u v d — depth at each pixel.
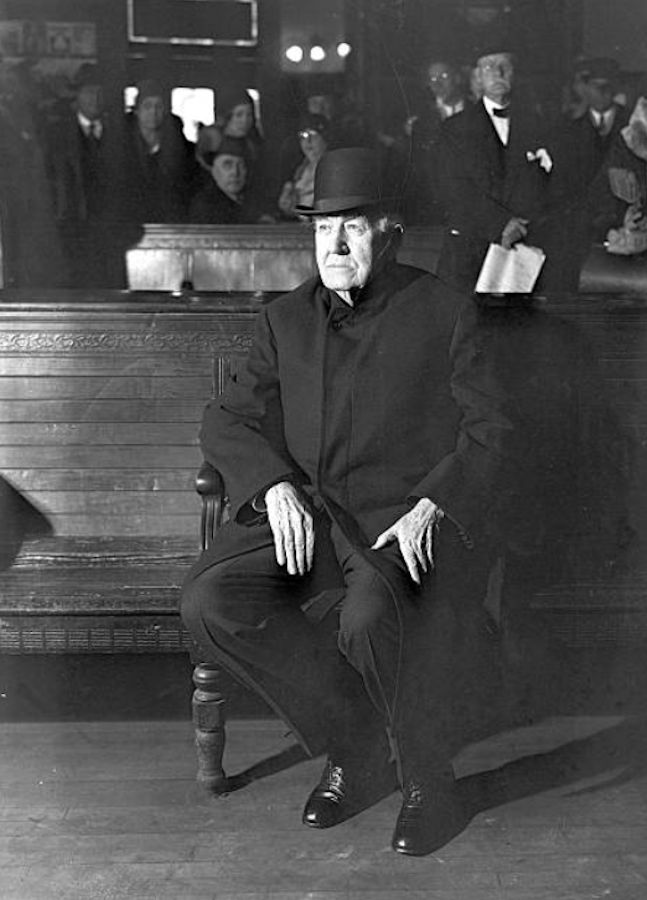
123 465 2.91
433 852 2.07
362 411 2.36
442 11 3.49
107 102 4.05
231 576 2.23
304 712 2.24
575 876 1.98
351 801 2.23
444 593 2.24
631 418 2.74
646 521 2.64
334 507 2.34
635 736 2.46
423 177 3.34
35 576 2.56
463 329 2.38
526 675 2.47
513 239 3.26
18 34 3.94
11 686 2.82
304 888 1.96
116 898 1.93
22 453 2.89
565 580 2.53
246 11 4.21
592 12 3.33
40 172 3.94
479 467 2.28
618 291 3.18
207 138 4.18
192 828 2.17
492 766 2.37
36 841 2.12
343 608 2.16
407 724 2.15
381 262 2.36
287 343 2.41
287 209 4.22
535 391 2.74
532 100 3.25
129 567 2.63
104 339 2.87
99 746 2.53
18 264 3.92
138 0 4.10
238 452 2.34
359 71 3.87
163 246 4.10
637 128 3.29
